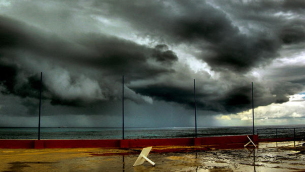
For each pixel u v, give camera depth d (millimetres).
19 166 12078
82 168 11492
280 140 28719
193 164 12523
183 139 23094
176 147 21250
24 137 108438
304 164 12602
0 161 13688
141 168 11445
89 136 119812
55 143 20703
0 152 17953
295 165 12266
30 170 11031
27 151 18516
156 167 11672
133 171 10703
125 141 21141
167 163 12867
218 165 12211
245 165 12227
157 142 22219
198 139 23219
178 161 13555
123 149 19781
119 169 11211
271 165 12227
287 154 16703
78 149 19719
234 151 18469
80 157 15234
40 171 10797
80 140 20938
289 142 26641
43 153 17328
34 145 20422
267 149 19891
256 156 15633
